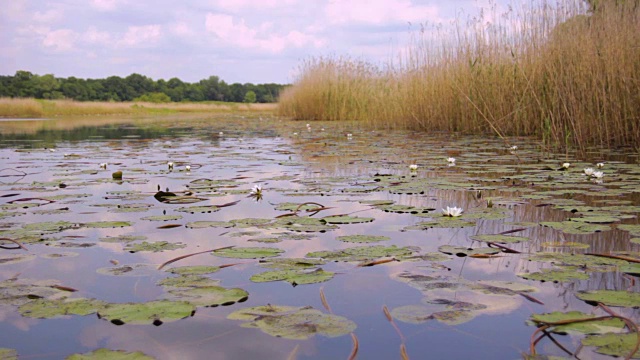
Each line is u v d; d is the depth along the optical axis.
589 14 7.34
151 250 2.21
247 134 10.66
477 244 2.28
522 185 3.83
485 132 9.08
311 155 6.23
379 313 1.52
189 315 1.51
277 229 2.58
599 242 2.29
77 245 2.31
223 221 2.77
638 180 3.95
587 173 4.13
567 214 2.88
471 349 1.29
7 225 2.70
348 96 15.98
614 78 6.47
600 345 1.28
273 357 1.26
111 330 1.42
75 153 6.77
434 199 3.35
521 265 1.96
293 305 1.59
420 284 1.75
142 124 16.67
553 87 7.23
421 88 10.38
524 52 8.24
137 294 1.70
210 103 48.03
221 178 4.38
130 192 3.72
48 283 1.81
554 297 1.63
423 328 1.42
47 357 1.28
